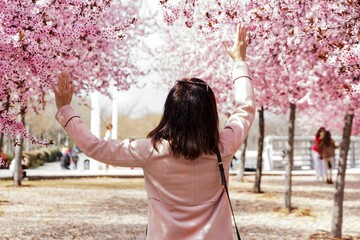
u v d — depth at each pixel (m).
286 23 5.69
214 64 11.88
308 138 29.11
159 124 2.39
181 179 2.30
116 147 2.33
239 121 2.46
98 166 26.66
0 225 9.23
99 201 13.09
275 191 16.12
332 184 19.41
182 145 2.27
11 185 16.25
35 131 55.53
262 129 15.67
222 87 12.62
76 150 29.45
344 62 4.43
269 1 5.12
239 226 10.15
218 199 2.36
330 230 9.82
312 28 5.12
